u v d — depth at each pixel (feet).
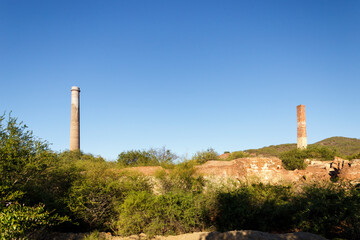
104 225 24.39
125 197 24.76
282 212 22.16
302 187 26.50
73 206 23.27
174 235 20.68
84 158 59.36
